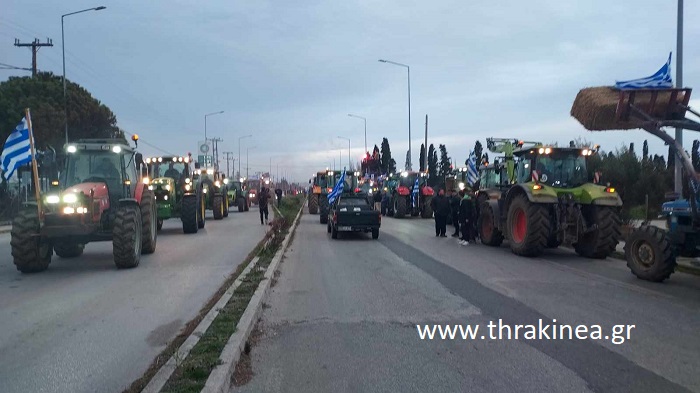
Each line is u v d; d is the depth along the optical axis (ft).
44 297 32.65
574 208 46.73
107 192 44.68
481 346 23.02
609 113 35.55
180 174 77.36
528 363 20.92
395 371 20.18
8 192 100.58
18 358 21.89
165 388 17.33
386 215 115.96
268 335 24.79
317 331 25.32
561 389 18.33
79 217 39.91
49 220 39.63
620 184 75.00
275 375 19.89
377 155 164.86
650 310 28.60
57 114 105.91
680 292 33.01
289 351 22.56
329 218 71.61
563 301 30.78
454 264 44.57
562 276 38.78
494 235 55.77
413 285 35.73
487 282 36.58
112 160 46.65
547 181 49.47
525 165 52.01
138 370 20.56
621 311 28.43
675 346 22.79
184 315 28.48
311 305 30.37
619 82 34.06
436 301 31.09
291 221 88.33
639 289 33.99
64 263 45.91
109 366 20.98
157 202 71.56
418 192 102.68
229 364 19.44
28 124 41.11
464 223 60.08
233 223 93.15
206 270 42.19
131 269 42.70
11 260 48.85
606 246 46.62
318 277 38.88
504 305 29.94
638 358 21.35
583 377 19.40
